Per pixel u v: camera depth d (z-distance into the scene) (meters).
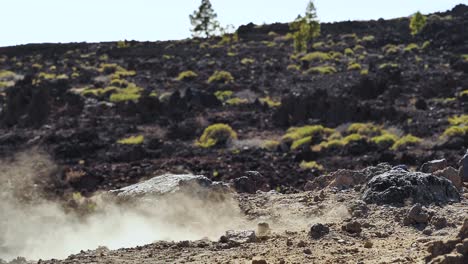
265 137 140.50
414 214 35.38
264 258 28.98
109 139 140.88
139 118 158.88
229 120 153.75
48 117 163.12
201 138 138.75
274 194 49.12
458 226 34.03
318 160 115.88
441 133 126.25
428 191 40.09
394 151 116.06
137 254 31.09
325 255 29.08
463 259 23.84
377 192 40.59
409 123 135.62
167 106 165.00
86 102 174.75
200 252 31.12
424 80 177.25
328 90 178.12
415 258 26.47
